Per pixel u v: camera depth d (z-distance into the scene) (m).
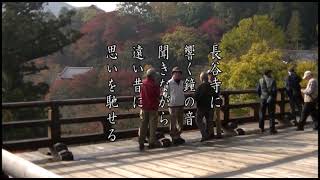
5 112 14.55
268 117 9.08
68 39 15.47
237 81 11.61
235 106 8.69
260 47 13.38
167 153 6.63
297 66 17.23
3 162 3.71
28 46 16.27
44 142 6.41
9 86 16.28
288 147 7.07
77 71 12.69
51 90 14.57
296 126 9.45
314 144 7.32
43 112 15.47
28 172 3.29
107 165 5.84
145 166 5.77
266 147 7.08
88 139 6.84
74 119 6.69
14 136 14.38
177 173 5.39
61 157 6.13
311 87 8.67
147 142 7.38
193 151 6.77
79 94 11.95
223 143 7.48
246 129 8.85
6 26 15.90
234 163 5.92
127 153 6.64
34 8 17.27
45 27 16.62
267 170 5.52
